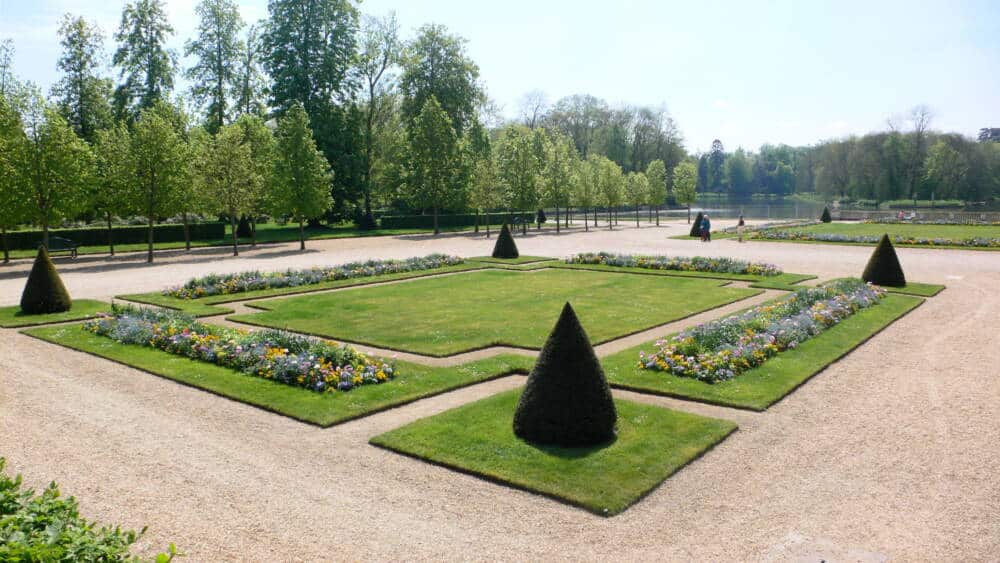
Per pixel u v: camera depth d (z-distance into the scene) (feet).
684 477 27.07
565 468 27.32
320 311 63.57
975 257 106.73
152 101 157.69
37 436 31.09
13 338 51.62
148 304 67.21
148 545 21.30
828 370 42.88
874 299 65.31
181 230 144.56
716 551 21.40
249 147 121.08
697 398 36.68
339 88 175.01
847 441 30.99
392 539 22.04
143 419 33.65
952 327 55.47
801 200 483.10
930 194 306.96
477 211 178.81
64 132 99.91
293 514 23.73
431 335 52.80
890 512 24.13
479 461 28.04
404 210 217.77
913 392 38.32
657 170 225.15
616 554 21.18
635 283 82.43
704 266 92.68
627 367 42.29
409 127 187.73
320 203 128.06
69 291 75.46
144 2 156.97
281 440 30.94
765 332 48.21
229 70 173.06
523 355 46.55
